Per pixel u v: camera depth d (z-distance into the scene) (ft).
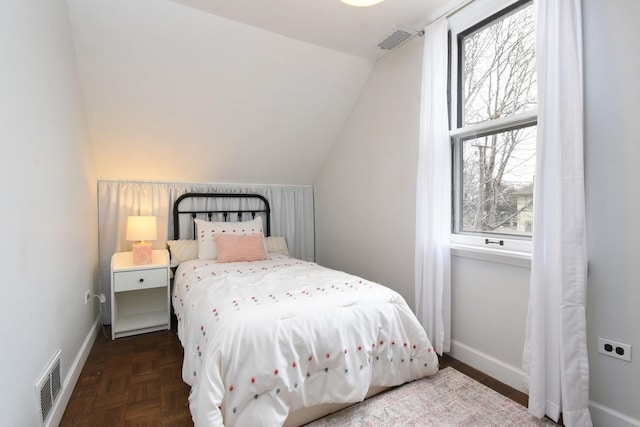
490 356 6.40
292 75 9.11
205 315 5.19
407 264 8.43
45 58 4.97
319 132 11.14
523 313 5.83
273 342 4.52
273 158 11.47
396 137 8.79
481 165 6.89
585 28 4.89
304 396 4.68
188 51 7.79
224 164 10.95
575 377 4.73
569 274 4.78
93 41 7.07
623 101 4.52
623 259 4.55
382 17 7.25
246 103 9.43
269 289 6.11
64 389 5.32
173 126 9.30
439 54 7.02
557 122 4.92
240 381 4.24
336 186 11.68
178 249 9.78
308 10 7.02
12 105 3.72
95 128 8.64
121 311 9.70
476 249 6.55
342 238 11.33
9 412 3.43
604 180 4.71
